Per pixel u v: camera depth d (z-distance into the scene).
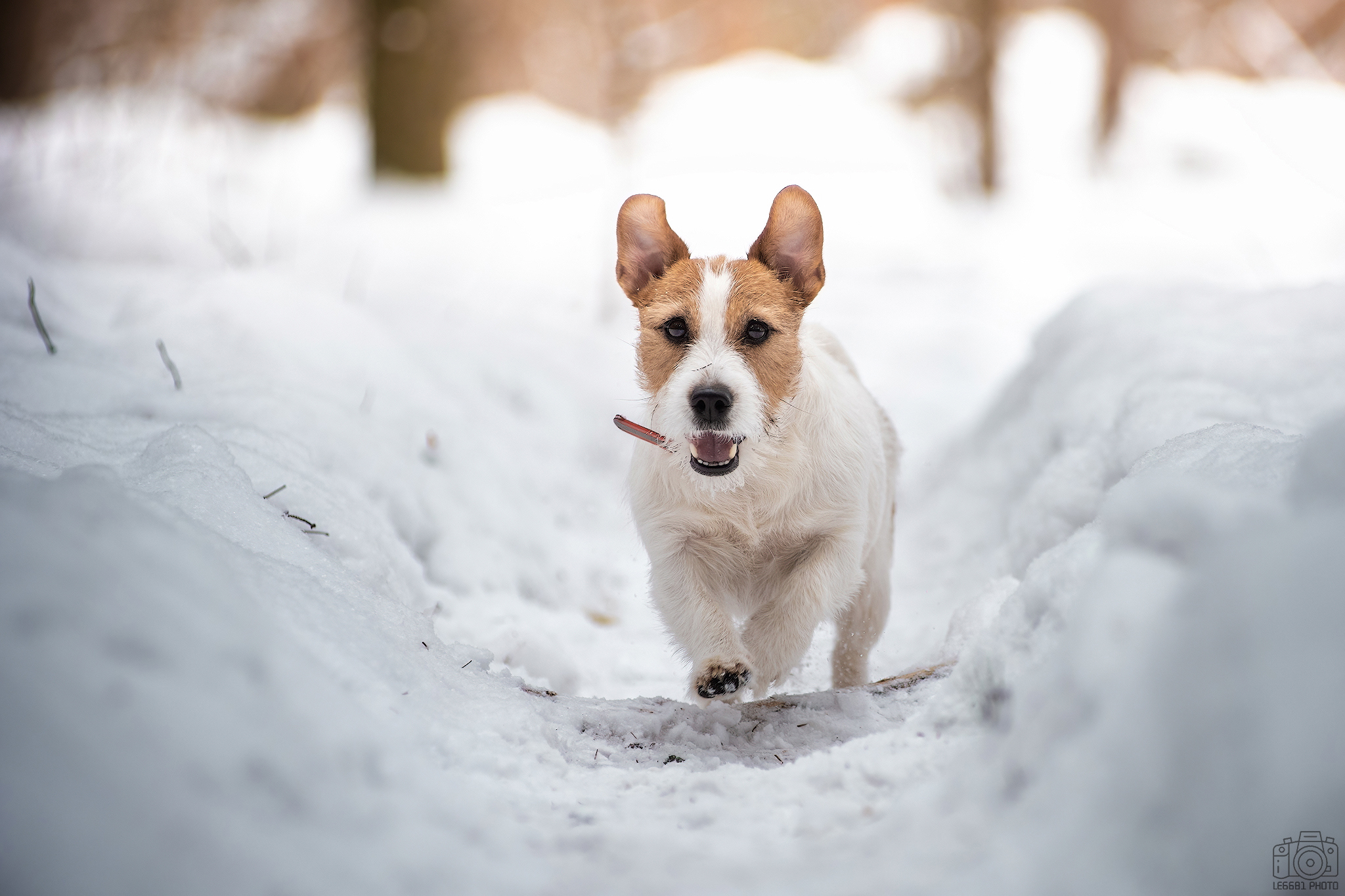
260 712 1.95
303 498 4.04
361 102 19.42
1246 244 13.43
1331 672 1.57
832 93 22.50
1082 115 20.84
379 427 5.43
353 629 2.86
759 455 3.85
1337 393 4.21
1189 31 24.16
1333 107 20.97
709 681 3.62
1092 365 5.46
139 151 14.05
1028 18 24.08
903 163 19.19
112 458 3.73
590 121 22.62
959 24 17.88
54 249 9.67
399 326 8.38
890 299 11.93
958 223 15.65
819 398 4.01
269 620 2.41
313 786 1.93
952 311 11.52
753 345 3.87
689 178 17.59
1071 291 12.13
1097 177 18.34
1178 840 1.66
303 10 20.38
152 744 1.72
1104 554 2.21
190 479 3.31
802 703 3.56
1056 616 2.50
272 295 6.21
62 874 1.54
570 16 23.14
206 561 2.23
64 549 1.91
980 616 3.96
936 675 3.78
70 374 4.80
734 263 4.12
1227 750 1.64
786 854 2.17
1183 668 1.75
